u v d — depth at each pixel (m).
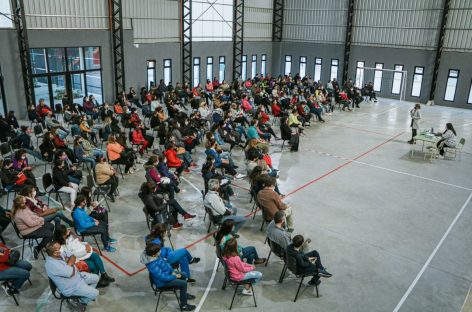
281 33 32.25
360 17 28.33
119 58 22.25
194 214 9.72
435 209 10.50
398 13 26.64
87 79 22.59
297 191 11.38
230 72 29.61
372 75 28.86
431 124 20.48
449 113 23.64
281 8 31.45
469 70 24.59
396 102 26.98
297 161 14.09
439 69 25.73
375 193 11.43
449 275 7.63
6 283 6.45
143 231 8.84
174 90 22.39
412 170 13.49
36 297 6.62
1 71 17.25
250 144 12.13
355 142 16.84
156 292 6.81
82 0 19.86
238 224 8.48
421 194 11.47
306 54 31.47
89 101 17.70
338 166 13.69
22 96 18.19
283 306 6.58
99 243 8.31
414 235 9.11
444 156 15.12
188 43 25.88
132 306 6.48
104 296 6.69
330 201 10.78
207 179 9.70
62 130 14.47
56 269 5.82
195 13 25.78
